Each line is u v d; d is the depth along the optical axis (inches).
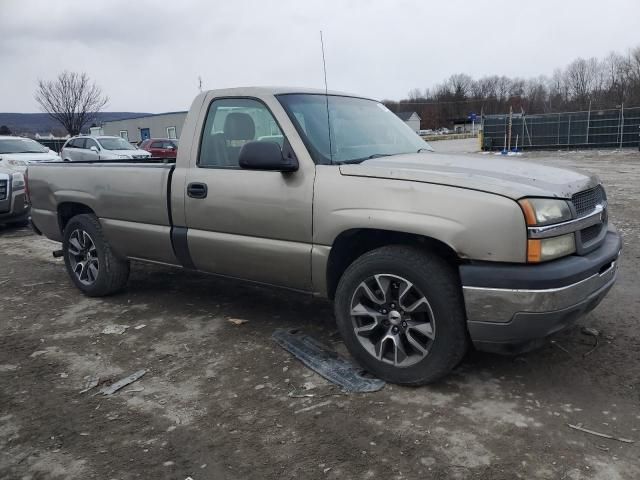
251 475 98.5
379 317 128.4
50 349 159.0
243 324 172.1
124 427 116.0
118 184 181.8
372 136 157.8
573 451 101.3
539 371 133.2
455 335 117.9
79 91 1691.7
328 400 123.0
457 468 97.8
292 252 139.3
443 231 113.6
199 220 158.7
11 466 104.0
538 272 108.4
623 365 134.8
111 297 206.1
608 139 1165.1
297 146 138.5
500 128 1291.8
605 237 133.6
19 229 388.5
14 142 614.5
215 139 158.1
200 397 127.4
